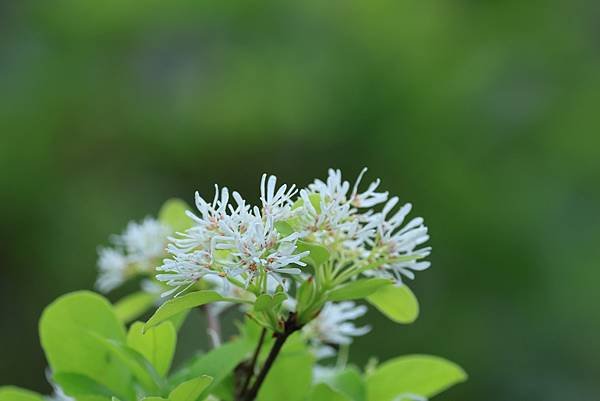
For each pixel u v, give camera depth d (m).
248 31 14.30
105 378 3.54
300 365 3.53
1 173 13.55
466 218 13.13
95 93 14.30
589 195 13.39
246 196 13.88
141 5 14.52
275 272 2.94
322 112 13.80
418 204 13.38
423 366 3.79
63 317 3.57
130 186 13.99
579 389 12.34
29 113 14.04
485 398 12.36
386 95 13.88
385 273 3.22
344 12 14.34
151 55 14.43
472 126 13.87
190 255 2.97
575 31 15.24
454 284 12.87
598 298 12.61
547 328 12.58
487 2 15.14
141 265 4.11
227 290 2.95
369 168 13.66
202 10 14.43
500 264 12.91
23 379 13.02
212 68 14.22
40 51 14.54
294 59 14.09
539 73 14.64
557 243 12.99
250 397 3.25
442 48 14.58
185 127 14.04
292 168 13.84
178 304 2.94
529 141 13.91
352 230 3.11
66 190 13.80
